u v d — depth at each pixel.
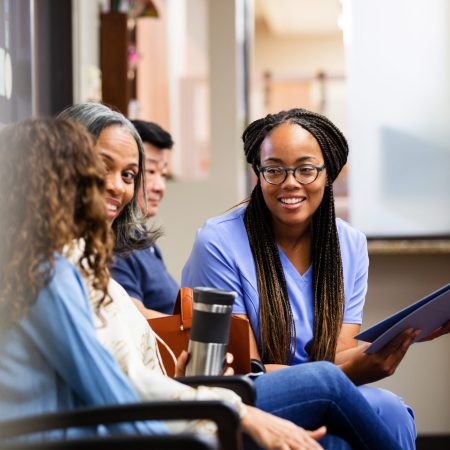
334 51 14.95
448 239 5.98
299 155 3.18
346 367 3.03
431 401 5.72
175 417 1.88
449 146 6.03
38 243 2.02
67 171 2.07
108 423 1.86
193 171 8.59
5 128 2.13
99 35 5.44
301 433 2.24
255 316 3.25
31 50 4.22
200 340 2.47
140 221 3.10
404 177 6.04
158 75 7.84
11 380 1.99
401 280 5.75
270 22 14.76
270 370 3.10
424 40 6.03
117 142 2.84
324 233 3.33
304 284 3.32
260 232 3.32
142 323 2.56
